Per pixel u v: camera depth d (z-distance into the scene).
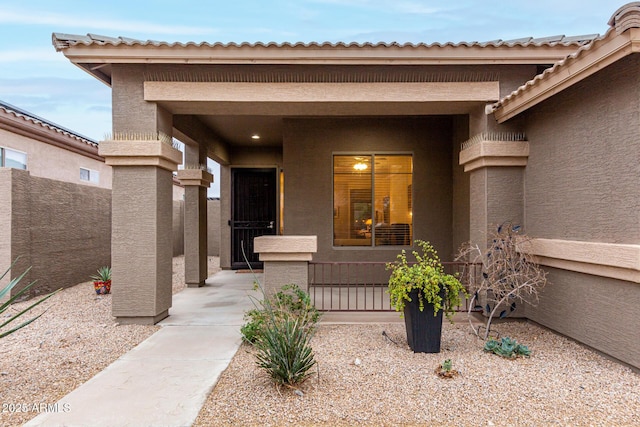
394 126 7.34
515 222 4.88
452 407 2.77
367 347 4.04
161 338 4.37
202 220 7.89
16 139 8.10
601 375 3.28
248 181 10.20
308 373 3.28
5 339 4.29
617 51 3.09
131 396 2.96
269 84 4.91
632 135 3.27
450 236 7.25
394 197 7.39
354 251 7.29
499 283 4.29
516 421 2.60
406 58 4.75
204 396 2.95
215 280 8.55
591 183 3.74
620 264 3.30
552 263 4.32
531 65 4.91
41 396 2.97
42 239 6.65
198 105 5.09
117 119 4.91
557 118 4.25
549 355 3.76
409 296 3.88
